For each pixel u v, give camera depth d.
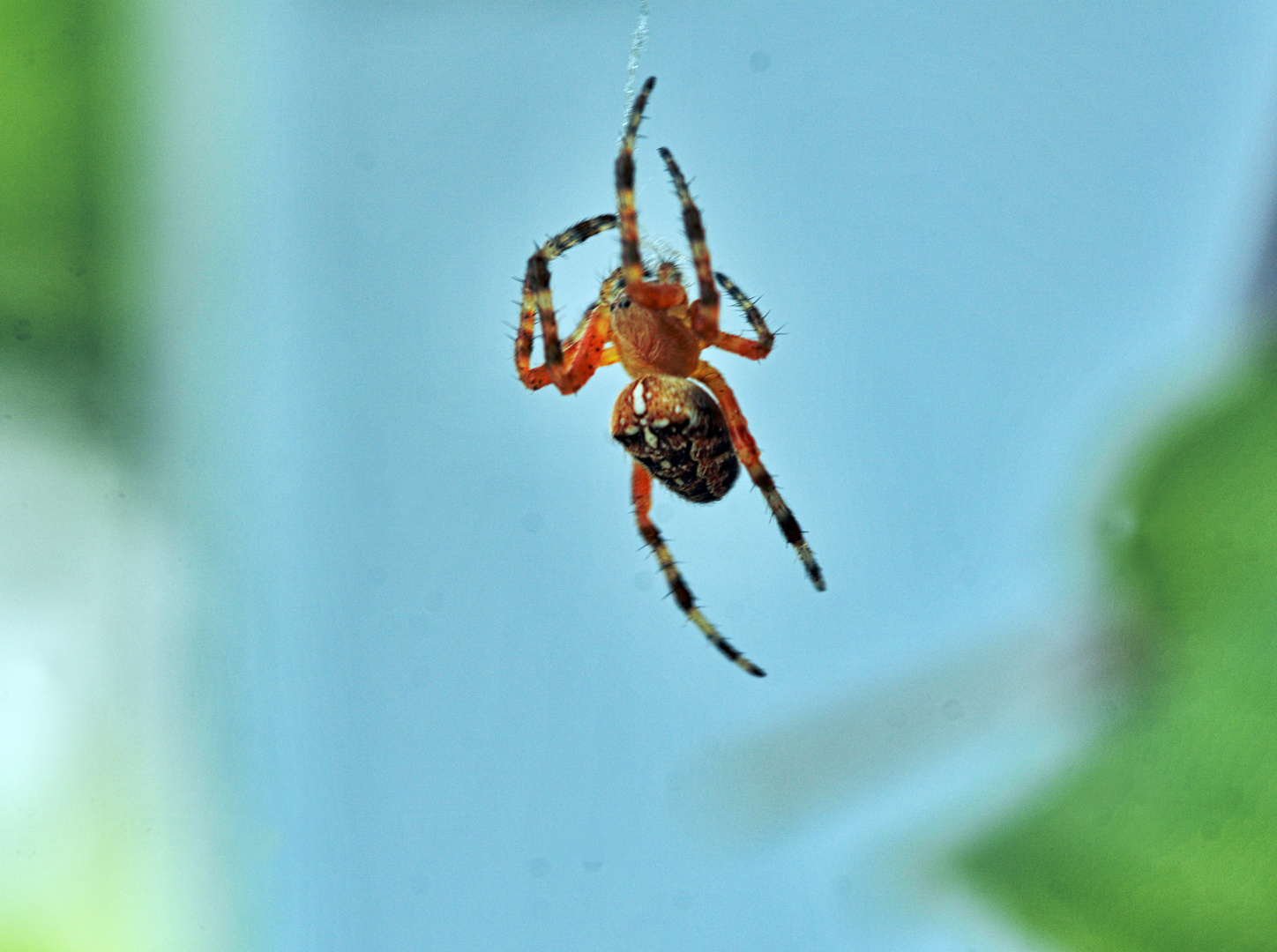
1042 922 0.28
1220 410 0.33
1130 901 0.27
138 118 0.71
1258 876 0.27
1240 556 0.30
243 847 0.58
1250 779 0.28
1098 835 0.29
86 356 0.66
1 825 0.55
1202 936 0.27
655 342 0.23
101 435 0.65
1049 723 0.34
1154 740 0.30
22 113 0.69
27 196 0.68
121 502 0.63
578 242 0.23
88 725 0.58
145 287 0.68
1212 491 0.31
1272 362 0.33
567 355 0.23
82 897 0.55
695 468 0.23
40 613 0.59
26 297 0.66
